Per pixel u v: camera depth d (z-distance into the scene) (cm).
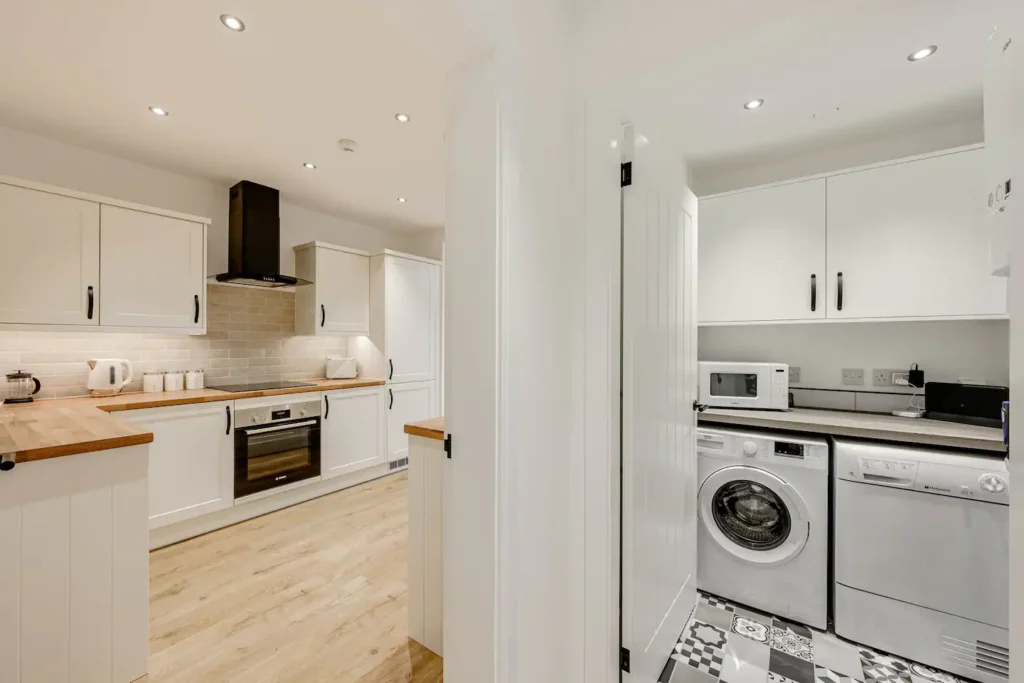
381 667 162
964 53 157
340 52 175
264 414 301
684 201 185
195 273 287
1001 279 183
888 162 205
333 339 408
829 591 191
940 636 161
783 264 230
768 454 195
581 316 134
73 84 196
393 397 394
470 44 105
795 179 228
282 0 146
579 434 135
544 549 125
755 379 230
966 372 211
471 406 112
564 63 132
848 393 238
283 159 277
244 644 173
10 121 229
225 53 175
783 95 187
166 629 182
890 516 170
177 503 260
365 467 370
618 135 138
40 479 140
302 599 203
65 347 262
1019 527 57
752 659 171
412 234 461
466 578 113
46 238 230
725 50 150
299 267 369
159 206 291
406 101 211
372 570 229
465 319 113
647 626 148
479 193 109
